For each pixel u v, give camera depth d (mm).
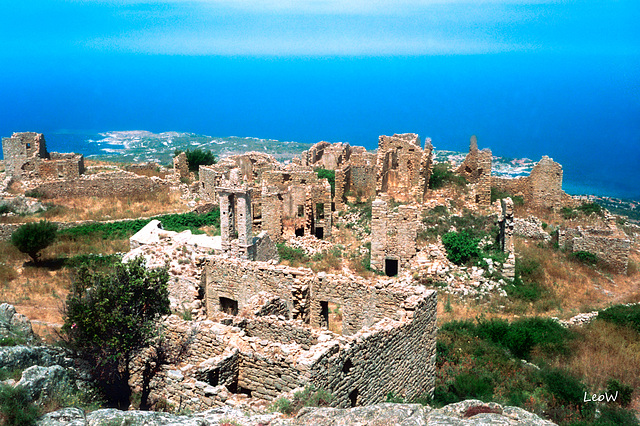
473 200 57312
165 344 21312
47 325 32031
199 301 28094
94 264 43688
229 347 19578
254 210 58688
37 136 68750
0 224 51969
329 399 17391
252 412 16641
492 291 41750
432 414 16703
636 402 27406
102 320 20938
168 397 18703
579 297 42656
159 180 70438
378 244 45500
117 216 58906
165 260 30766
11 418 15672
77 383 20844
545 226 55375
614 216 62000
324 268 45781
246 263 28359
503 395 26109
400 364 22297
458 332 32438
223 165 67375
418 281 41844
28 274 42719
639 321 36250
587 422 24109
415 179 63375
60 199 64312
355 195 63812
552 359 31203
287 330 20953
